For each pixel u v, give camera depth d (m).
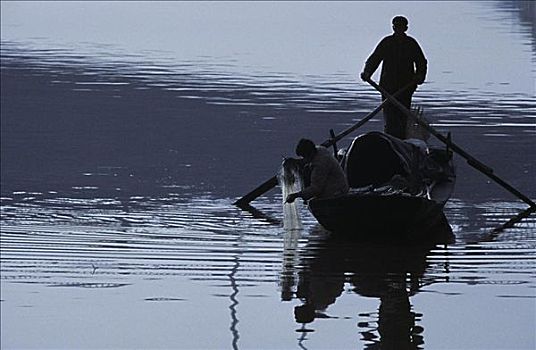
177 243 41.69
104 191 51.25
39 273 37.12
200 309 33.16
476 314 32.50
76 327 31.39
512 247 41.03
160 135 65.12
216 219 45.97
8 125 68.50
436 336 30.58
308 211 47.38
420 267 38.16
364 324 31.69
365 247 41.19
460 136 63.53
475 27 124.19
